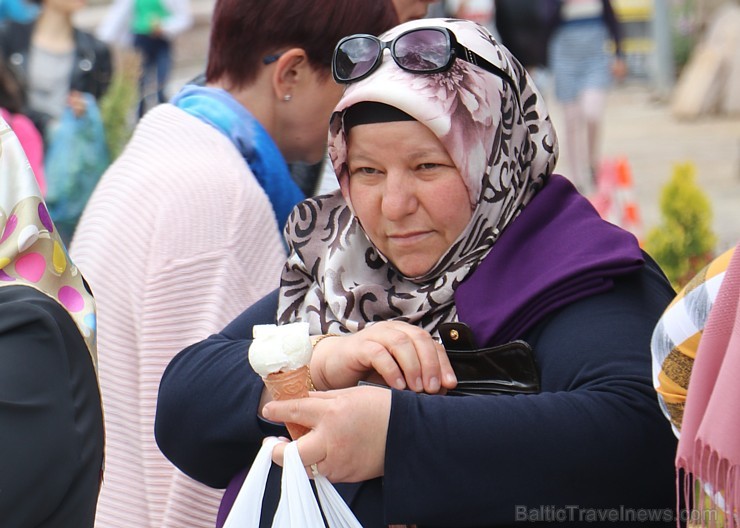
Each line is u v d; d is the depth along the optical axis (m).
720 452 4.11
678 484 4.36
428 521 4.68
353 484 4.91
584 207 5.31
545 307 4.95
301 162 7.30
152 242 6.19
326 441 4.59
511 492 4.62
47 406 4.63
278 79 6.78
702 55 30.77
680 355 4.43
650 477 4.71
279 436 5.02
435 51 5.02
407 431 4.62
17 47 17.16
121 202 6.42
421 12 7.73
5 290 4.78
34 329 4.69
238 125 6.69
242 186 6.42
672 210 11.91
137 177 6.46
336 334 5.36
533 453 4.59
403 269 5.29
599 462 4.62
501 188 5.23
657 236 11.92
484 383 4.97
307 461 4.60
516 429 4.61
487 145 5.16
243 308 6.23
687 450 4.27
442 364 4.94
